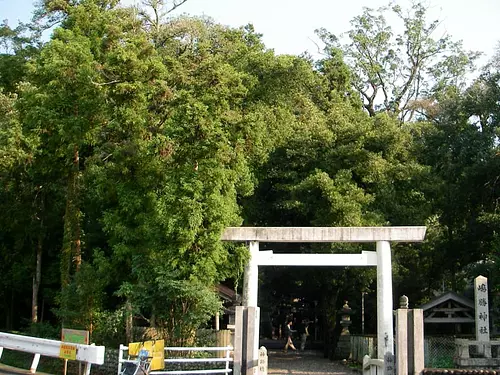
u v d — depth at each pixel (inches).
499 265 970.1
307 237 781.3
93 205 1059.3
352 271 1071.0
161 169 809.5
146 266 788.6
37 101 915.4
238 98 842.2
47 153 976.9
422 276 1233.4
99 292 894.4
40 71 901.2
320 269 1152.8
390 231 773.9
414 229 771.4
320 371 932.0
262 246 1169.4
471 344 867.4
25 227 1185.4
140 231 824.3
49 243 1256.8
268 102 1165.1
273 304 1487.5
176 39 1170.6
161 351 609.9
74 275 932.6
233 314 1061.8
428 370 599.8
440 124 1190.3
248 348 637.9
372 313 1341.0
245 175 951.0
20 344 559.5
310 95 1283.2
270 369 944.9
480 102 1121.4
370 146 1102.4
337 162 1088.8
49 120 894.4
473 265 1139.9
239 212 971.3
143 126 848.3
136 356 611.2
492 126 1129.4
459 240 1155.9
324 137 1087.6
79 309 896.9
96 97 890.7
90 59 890.1
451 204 1141.7
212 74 804.6
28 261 1219.2
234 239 788.0
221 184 794.2
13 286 1251.8
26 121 914.7
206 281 778.2
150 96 848.3
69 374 813.9
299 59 1173.1
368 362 703.7
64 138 910.4
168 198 761.6
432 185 1084.5
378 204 1082.1
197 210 754.8
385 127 1096.2
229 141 796.6
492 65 1144.8
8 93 1173.1
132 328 830.5
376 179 1066.7
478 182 1110.4
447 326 1177.4
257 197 1163.9
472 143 1111.6
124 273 882.8
